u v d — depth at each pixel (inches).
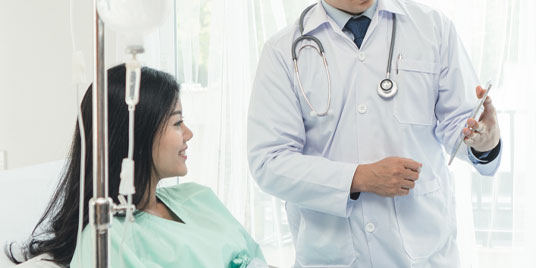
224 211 53.7
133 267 40.0
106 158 25.8
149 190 45.7
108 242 26.4
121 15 23.9
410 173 44.9
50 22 90.3
